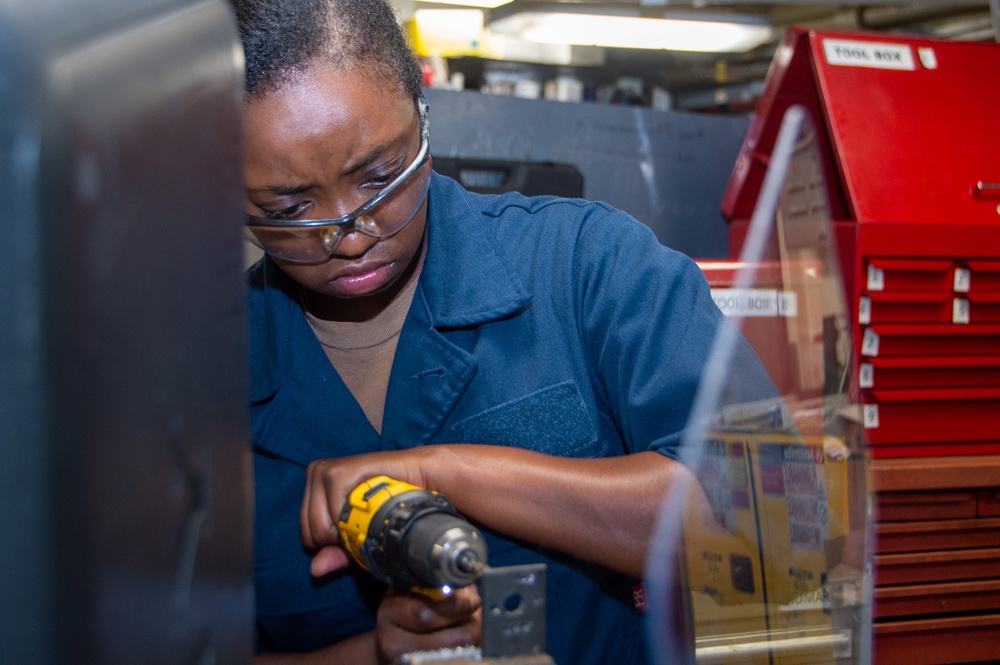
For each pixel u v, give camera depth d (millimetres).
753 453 708
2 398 242
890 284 1485
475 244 959
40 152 240
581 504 722
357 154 712
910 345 1495
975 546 1445
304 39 682
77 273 249
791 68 1685
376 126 711
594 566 907
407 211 793
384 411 950
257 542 953
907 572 1396
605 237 947
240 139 367
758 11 2395
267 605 955
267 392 955
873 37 1668
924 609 1403
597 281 928
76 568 253
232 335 356
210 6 348
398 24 776
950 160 1574
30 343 241
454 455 759
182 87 314
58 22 257
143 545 286
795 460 709
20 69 239
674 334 839
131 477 278
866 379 1479
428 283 944
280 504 959
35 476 244
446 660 474
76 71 254
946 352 1515
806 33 1653
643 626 922
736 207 1911
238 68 367
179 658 310
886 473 1395
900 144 1573
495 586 467
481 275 943
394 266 839
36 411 243
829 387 1035
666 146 1955
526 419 913
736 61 2627
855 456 843
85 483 254
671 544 699
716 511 694
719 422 744
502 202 1046
